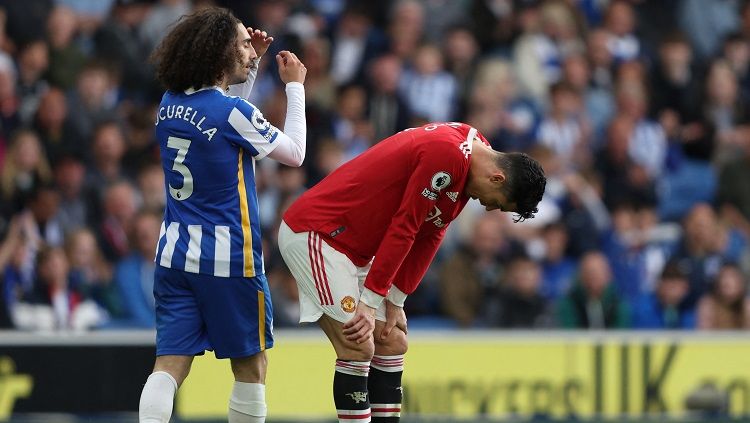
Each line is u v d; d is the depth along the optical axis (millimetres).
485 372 32500
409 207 18344
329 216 18969
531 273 36094
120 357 30344
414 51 41062
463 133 18719
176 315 18188
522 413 32594
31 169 35188
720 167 41812
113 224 34906
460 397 32312
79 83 37500
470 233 37125
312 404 31297
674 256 38469
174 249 18094
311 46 39562
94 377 30203
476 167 18578
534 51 42344
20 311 33344
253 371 18688
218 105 17859
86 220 35344
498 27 42625
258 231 18375
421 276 19781
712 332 34281
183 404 30547
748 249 40406
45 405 29984
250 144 17938
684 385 33406
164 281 18297
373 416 19891
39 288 33656
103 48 38719
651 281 38438
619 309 36062
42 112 36156
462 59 41375
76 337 30219
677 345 33469
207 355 30766
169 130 18000
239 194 18062
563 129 40531
